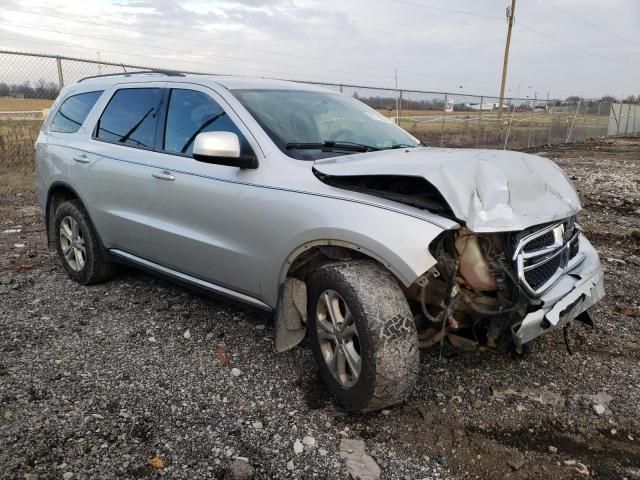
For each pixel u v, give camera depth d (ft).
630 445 9.32
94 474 8.32
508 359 12.14
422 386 10.98
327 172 10.23
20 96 35.88
